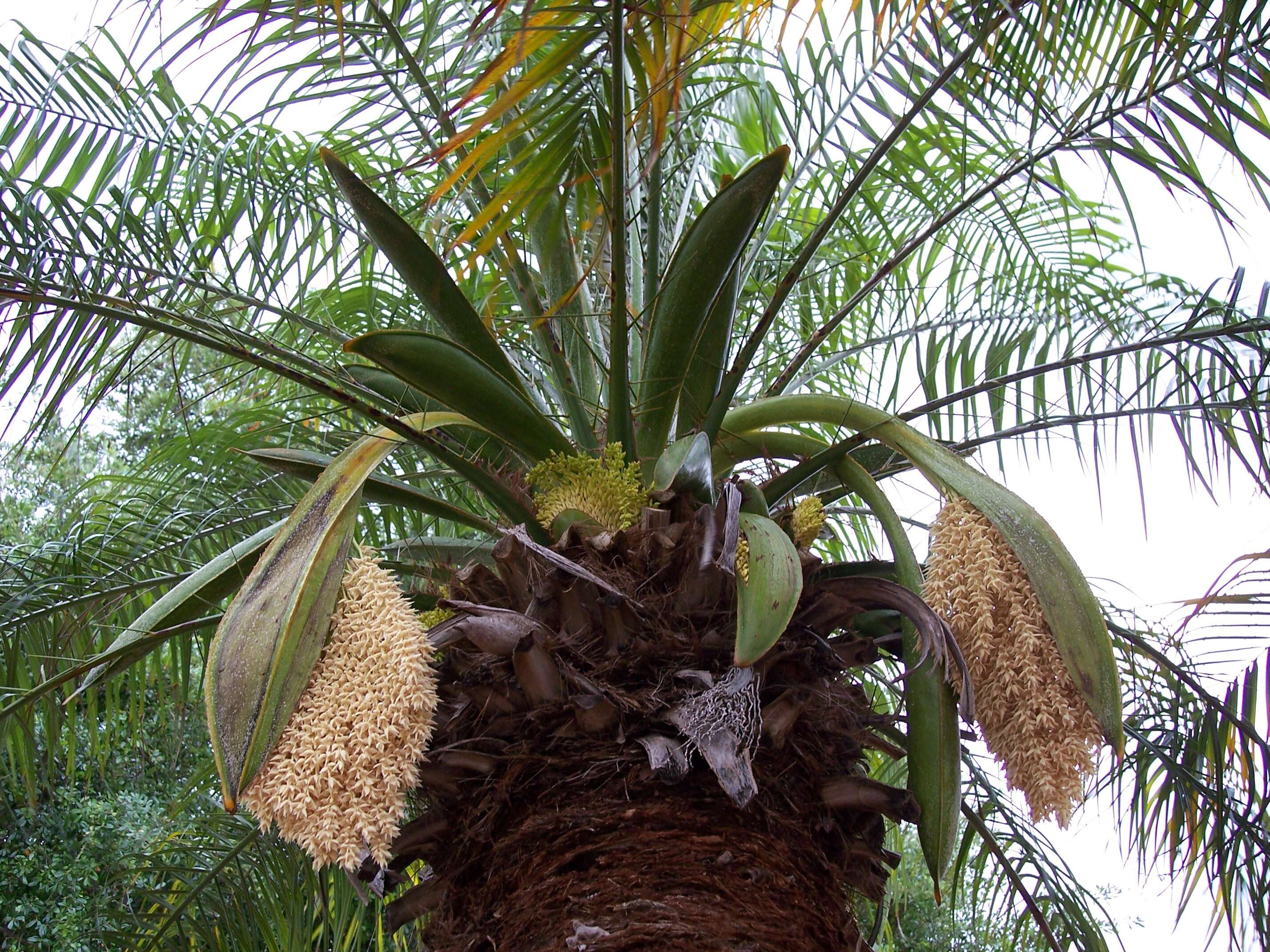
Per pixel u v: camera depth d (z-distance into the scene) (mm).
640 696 2553
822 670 2740
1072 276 5156
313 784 2143
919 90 4320
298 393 4980
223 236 3717
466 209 4535
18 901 6340
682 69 2996
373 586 2338
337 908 4473
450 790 2627
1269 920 3814
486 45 3928
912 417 3299
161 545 4316
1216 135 3732
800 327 5441
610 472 2945
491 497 2951
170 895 4367
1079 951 4363
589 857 2449
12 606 3816
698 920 2342
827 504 3822
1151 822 4090
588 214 3559
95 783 6777
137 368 3725
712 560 2615
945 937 6812
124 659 3250
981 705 2645
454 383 2846
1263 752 3832
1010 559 2672
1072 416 3795
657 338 3021
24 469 8203
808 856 2588
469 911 2578
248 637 2252
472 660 2660
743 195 2764
